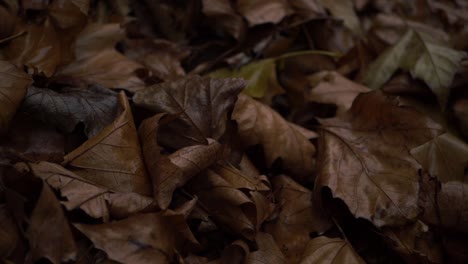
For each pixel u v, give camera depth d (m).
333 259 0.63
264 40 0.83
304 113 0.79
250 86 0.77
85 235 0.56
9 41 0.67
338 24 0.89
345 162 0.69
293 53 0.82
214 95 0.66
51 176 0.57
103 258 0.56
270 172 0.70
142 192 0.60
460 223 0.68
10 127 0.61
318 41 0.88
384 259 0.67
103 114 0.64
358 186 0.67
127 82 0.70
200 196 0.63
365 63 0.86
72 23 0.70
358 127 0.72
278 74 0.83
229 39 0.84
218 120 0.66
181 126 0.65
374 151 0.70
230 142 0.68
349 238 0.67
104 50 0.73
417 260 0.65
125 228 0.56
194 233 0.62
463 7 1.06
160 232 0.57
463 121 0.78
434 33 0.89
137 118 0.66
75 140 0.64
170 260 0.57
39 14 0.69
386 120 0.71
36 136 0.62
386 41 0.87
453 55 0.80
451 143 0.74
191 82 0.67
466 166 0.74
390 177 0.67
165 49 0.80
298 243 0.65
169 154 0.65
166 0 0.86
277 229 0.65
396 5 1.00
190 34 0.85
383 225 0.64
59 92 0.66
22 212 0.56
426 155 0.73
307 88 0.81
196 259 0.60
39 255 0.54
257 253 0.62
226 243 0.63
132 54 0.79
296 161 0.70
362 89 0.78
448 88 0.78
